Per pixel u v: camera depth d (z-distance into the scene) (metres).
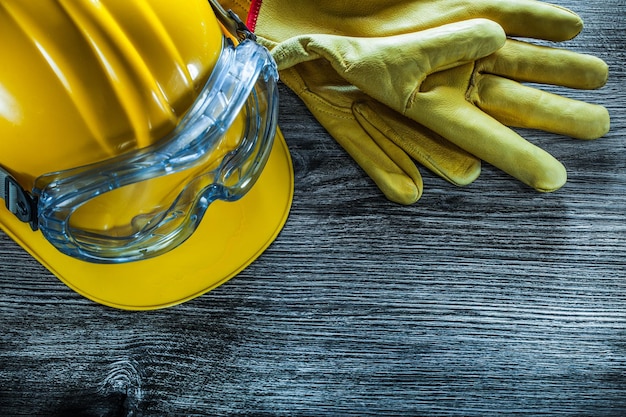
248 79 0.67
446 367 0.91
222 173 0.76
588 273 0.92
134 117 0.63
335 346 0.91
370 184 0.94
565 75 0.87
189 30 0.63
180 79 0.64
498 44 0.83
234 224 0.89
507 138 0.83
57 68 0.58
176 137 0.65
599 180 0.94
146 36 0.60
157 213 0.75
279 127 0.96
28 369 0.91
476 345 0.91
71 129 0.62
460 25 0.83
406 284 0.92
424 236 0.93
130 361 0.91
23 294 0.92
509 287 0.92
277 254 0.93
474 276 0.92
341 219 0.93
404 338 0.91
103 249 0.77
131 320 0.92
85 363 0.91
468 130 0.83
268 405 0.91
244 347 0.91
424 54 0.82
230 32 0.76
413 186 0.90
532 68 0.87
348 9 0.90
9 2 0.56
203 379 0.91
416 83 0.83
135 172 0.65
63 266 0.88
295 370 0.91
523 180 0.85
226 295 0.92
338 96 0.92
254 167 0.79
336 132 0.92
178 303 0.90
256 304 0.92
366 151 0.91
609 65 0.97
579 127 0.87
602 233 0.93
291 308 0.92
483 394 0.91
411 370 0.91
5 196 0.70
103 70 0.60
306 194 0.94
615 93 0.96
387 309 0.92
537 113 0.86
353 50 0.84
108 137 0.63
